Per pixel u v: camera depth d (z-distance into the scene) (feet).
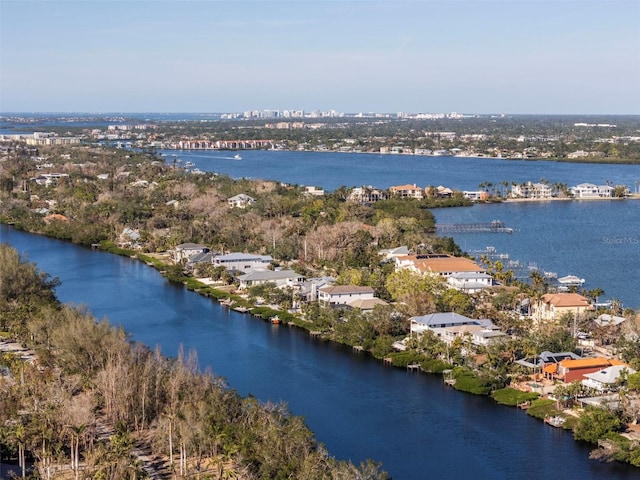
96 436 485.97
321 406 565.12
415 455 487.61
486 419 544.21
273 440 437.99
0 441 458.09
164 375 537.24
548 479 457.68
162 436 468.75
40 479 422.00
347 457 482.69
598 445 499.92
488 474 463.42
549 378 609.42
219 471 428.15
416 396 586.45
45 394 520.83
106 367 554.46
